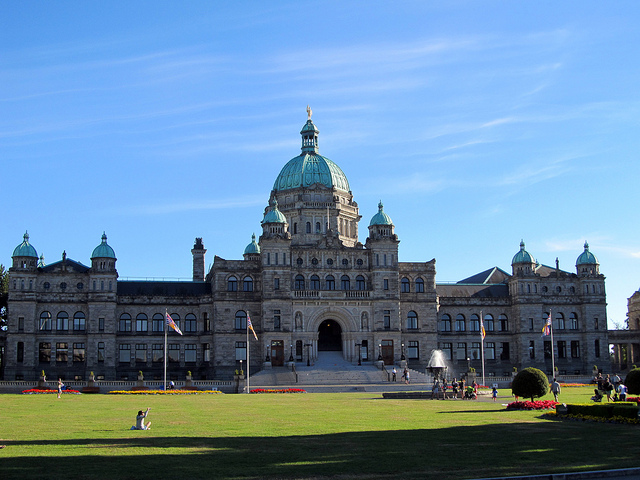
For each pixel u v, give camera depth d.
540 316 134.50
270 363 118.12
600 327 136.25
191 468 33.31
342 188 138.00
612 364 149.38
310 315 122.38
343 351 124.12
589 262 137.25
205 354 126.88
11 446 39.16
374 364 121.31
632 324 150.38
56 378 120.81
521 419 54.84
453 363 134.12
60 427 48.34
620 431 46.62
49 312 122.25
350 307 123.88
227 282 124.25
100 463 34.25
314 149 141.75
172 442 41.16
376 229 126.94
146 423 50.19
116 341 124.38
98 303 122.44
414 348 128.12
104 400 78.06
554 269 144.62
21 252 121.19
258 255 142.25
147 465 33.91
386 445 40.50
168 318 98.56
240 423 51.47
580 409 54.41
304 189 133.75
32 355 119.75
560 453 37.88
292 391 97.25
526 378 66.06
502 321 136.88
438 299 134.62
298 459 35.84
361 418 55.47
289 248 122.75
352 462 35.12
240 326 123.56
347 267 126.31
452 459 36.09
